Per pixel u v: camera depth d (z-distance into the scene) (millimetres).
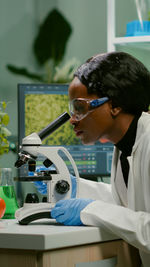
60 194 1594
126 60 1523
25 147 1572
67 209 1453
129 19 2926
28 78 4246
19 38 4250
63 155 2561
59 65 4281
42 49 4273
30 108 2555
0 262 1330
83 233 1328
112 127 1534
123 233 1361
